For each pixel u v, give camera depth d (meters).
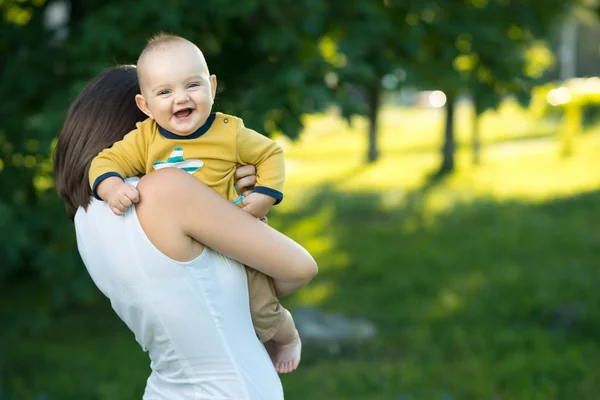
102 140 2.78
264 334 2.87
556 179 26.69
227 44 8.59
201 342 2.67
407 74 9.18
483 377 9.61
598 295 13.03
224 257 2.69
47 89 8.98
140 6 8.12
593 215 20.70
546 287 13.77
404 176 29.53
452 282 14.48
